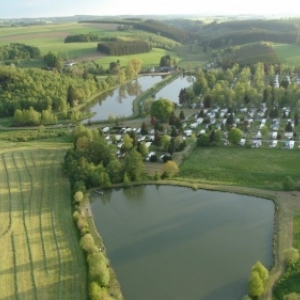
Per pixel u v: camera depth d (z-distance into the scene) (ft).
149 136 606.14
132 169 454.40
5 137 619.26
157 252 334.03
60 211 390.21
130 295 286.25
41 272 302.25
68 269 305.32
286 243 330.13
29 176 467.93
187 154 527.40
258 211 389.60
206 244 341.82
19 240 342.23
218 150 536.42
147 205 412.16
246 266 311.47
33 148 557.33
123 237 357.41
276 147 534.78
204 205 405.59
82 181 432.25
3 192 428.97
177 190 437.99
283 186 418.72
